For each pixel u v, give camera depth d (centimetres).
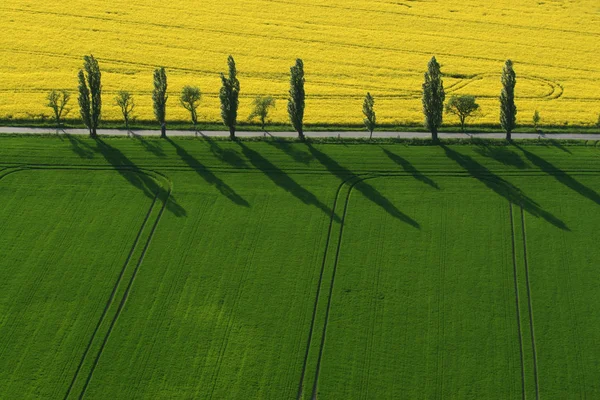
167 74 16925
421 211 12031
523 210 12050
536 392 9225
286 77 16925
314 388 9275
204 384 9288
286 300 10456
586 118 15038
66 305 10356
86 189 12500
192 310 10288
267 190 12506
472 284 10694
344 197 12344
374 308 10325
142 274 10862
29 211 12012
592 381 9319
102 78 16600
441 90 13575
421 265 11006
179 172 12925
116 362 9556
